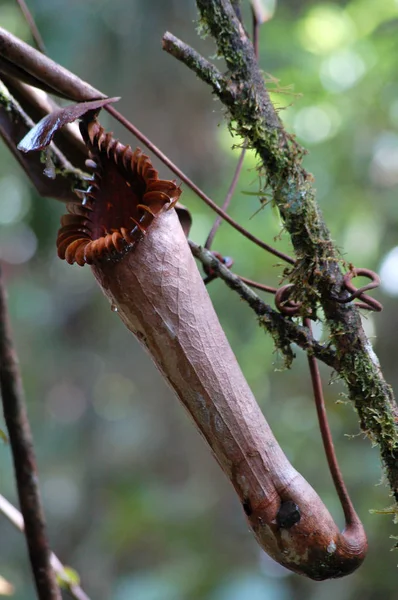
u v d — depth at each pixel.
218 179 7.44
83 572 7.97
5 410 2.42
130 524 7.21
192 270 1.73
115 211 1.77
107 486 8.64
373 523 5.85
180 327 1.70
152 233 1.69
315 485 6.45
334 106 6.86
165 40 1.77
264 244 1.98
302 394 7.16
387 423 1.83
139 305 1.69
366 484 6.11
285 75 6.49
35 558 2.40
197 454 8.55
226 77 1.81
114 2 6.48
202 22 1.82
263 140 1.83
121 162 1.72
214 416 1.70
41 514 2.42
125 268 1.68
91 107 1.64
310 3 7.25
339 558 1.70
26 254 8.66
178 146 7.31
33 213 5.48
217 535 7.42
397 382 6.01
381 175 6.91
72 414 9.38
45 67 1.87
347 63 6.86
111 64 6.79
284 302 1.92
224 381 1.71
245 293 1.95
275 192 1.86
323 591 6.27
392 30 6.65
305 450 6.64
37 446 9.12
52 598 2.40
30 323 8.90
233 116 1.83
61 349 9.06
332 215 6.77
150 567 7.09
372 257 6.60
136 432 8.84
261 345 7.21
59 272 9.02
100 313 8.95
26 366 9.07
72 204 1.76
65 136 2.29
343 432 6.46
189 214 2.01
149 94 7.16
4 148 7.23
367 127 6.82
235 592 6.03
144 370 9.00
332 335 1.84
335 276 1.84
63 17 6.04
